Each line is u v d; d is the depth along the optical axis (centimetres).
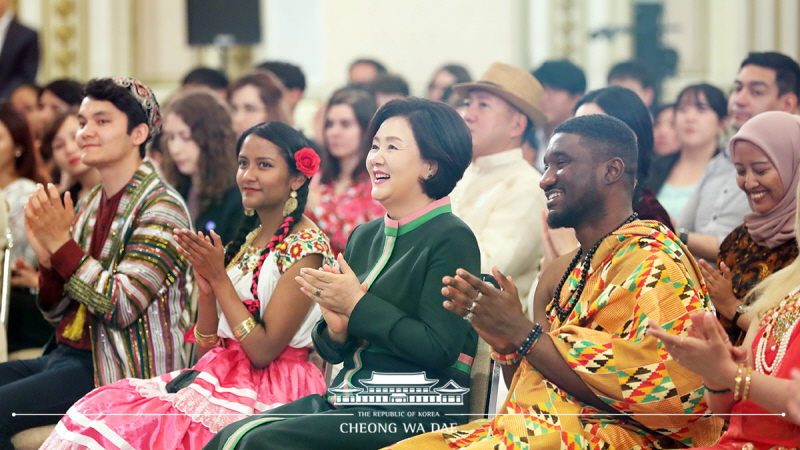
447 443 357
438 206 399
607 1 1380
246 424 376
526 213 552
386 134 394
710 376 305
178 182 657
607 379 335
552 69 754
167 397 418
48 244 458
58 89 824
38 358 503
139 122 492
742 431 327
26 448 449
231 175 638
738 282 451
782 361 321
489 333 342
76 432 400
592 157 360
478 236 557
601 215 365
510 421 346
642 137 509
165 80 1470
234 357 433
